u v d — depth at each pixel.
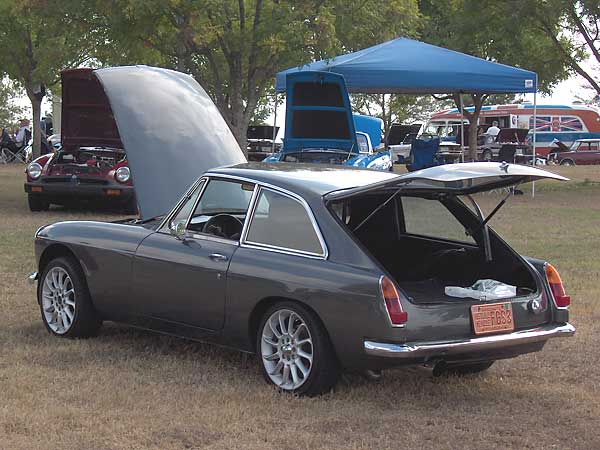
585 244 13.08
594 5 23.27
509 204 19.89
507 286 5.95
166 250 6.52
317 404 5.64
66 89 16.42
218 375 6.26
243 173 6.40
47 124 44.59
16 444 4.86
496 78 20.06
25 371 6.25
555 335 5.98
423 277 6.44
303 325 5.75
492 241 6.32
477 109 30.67
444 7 30.06
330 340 5.63
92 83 16.17
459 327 5.59
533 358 6.96
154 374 6.25
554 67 27.33
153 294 6.59
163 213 7.97
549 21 24.55
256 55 21.70
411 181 5.51
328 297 5.56
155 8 19.91
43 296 7.40
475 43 26.69
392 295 5.39
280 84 19.81
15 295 8.90
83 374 6.20
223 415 5.39
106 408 5.49
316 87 17.38
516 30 25.19
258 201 6.18
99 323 7.21
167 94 8.88
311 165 6.80
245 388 5.93
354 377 6.28
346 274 5.55
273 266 5.87
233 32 21.05
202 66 25.77
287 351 5.86
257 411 5.49
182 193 8.16
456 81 19.80
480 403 5.85
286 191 6.03
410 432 5.22
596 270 10.72
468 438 5.15
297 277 5.72
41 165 16.84
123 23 21.06
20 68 34.47
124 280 6.77
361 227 6.53
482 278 6.34
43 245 7.35
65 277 7.25
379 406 5.70
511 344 5.74
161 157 8.30
